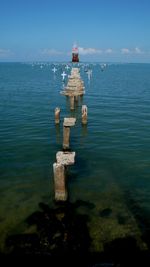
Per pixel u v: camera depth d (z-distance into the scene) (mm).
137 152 26859
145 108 50250
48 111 47438
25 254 13484
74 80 46938
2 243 14219
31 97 64562
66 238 14523
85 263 12906
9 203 17766
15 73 181875
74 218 16188
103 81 115688
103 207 17328
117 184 20359
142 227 15383
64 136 26938
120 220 15992
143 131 34250
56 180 17312
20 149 27672
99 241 14297
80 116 44031
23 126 36781
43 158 25344
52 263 12961
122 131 34375
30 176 21594
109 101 59094
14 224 15672
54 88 84938
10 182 20547
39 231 15078
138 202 17922
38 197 18516
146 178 21312
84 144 29422
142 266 12680
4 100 59281
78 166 23547
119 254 13383
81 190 19406
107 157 25656
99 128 36000
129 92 75188
